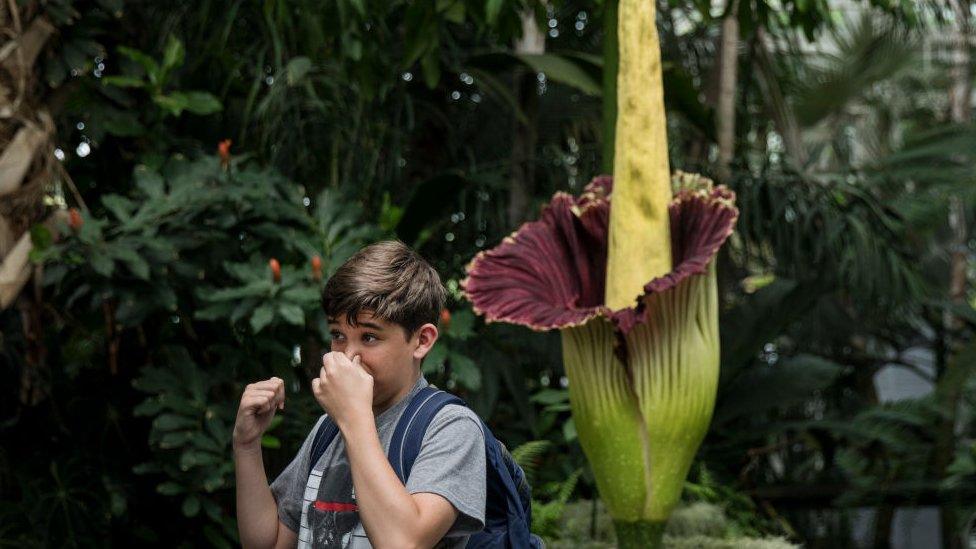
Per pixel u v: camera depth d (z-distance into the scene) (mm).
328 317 1515
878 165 5324
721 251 4562
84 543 3242
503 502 1564
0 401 3369
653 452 2820
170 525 3508
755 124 5738
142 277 3037
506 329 4168
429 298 1536
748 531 3918
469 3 3430
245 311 3094
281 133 3992
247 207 3342
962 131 5070
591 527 3609
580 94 4934
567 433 3588
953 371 4316
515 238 3031
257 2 3803
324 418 1672
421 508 1386
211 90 4023
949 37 6594
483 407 3992
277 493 1703
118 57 3678
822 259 4516
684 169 4543
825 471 4992
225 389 3619
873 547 4871
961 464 4312
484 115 4906
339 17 3549
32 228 3016
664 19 4953
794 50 5602
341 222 3426
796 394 4230
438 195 4219
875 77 6535
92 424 3383
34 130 3125
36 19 3154
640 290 2832
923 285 4633
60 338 3656
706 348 2832
